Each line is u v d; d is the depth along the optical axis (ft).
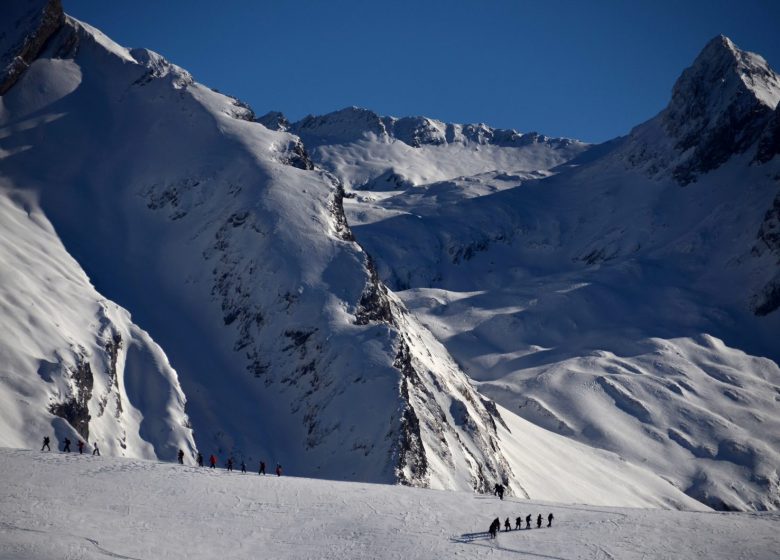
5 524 168.55
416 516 193.67
